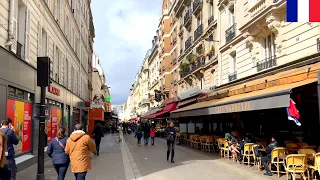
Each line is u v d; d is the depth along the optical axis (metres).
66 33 22.06
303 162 8.16
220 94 16.22
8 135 7.16
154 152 17.39
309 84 8.10
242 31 16.22
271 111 15.27
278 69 13.20
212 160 13.32
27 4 11.98
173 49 40.38
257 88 12.38
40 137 8.71
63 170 7.16
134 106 110.19
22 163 10.58
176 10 36.69
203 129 24.86
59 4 19.19
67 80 22.05
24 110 11.77
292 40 12.61
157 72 54.81
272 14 13.29
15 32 10.67
